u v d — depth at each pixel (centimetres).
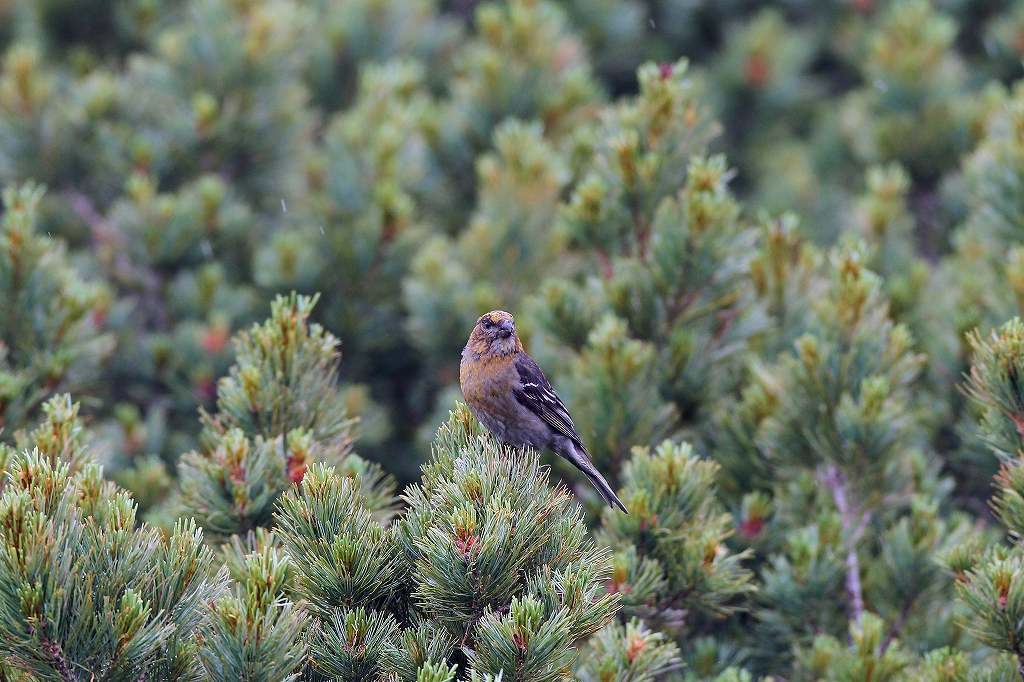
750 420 1064
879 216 1491
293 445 827
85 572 611
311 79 1950
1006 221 1248
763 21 2358
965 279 1208
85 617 598
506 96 1666
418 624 687
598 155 1182
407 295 1445
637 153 1140
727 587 847
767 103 2373
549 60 1719
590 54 2298
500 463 710
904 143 1802
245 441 819
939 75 1820
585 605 667
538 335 1217
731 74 2361
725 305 1119
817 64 2597
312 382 901
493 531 662
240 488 809
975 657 929
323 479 709
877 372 1011
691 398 1101
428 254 1445
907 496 1021
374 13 1953
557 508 712
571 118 1684
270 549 655
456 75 2042
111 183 1642
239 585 679
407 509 730
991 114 1755
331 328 1542
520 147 1455
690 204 1082
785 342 1175
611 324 1042
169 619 630
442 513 688
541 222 1454
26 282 1059
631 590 823
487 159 1483
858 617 936
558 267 1466
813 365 1009
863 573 1015
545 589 669
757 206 2177
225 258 1606
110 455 1092
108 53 1984
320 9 2064
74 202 1644
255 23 1673
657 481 866
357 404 1466
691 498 866
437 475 749
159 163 1622
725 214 1091
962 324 1123
